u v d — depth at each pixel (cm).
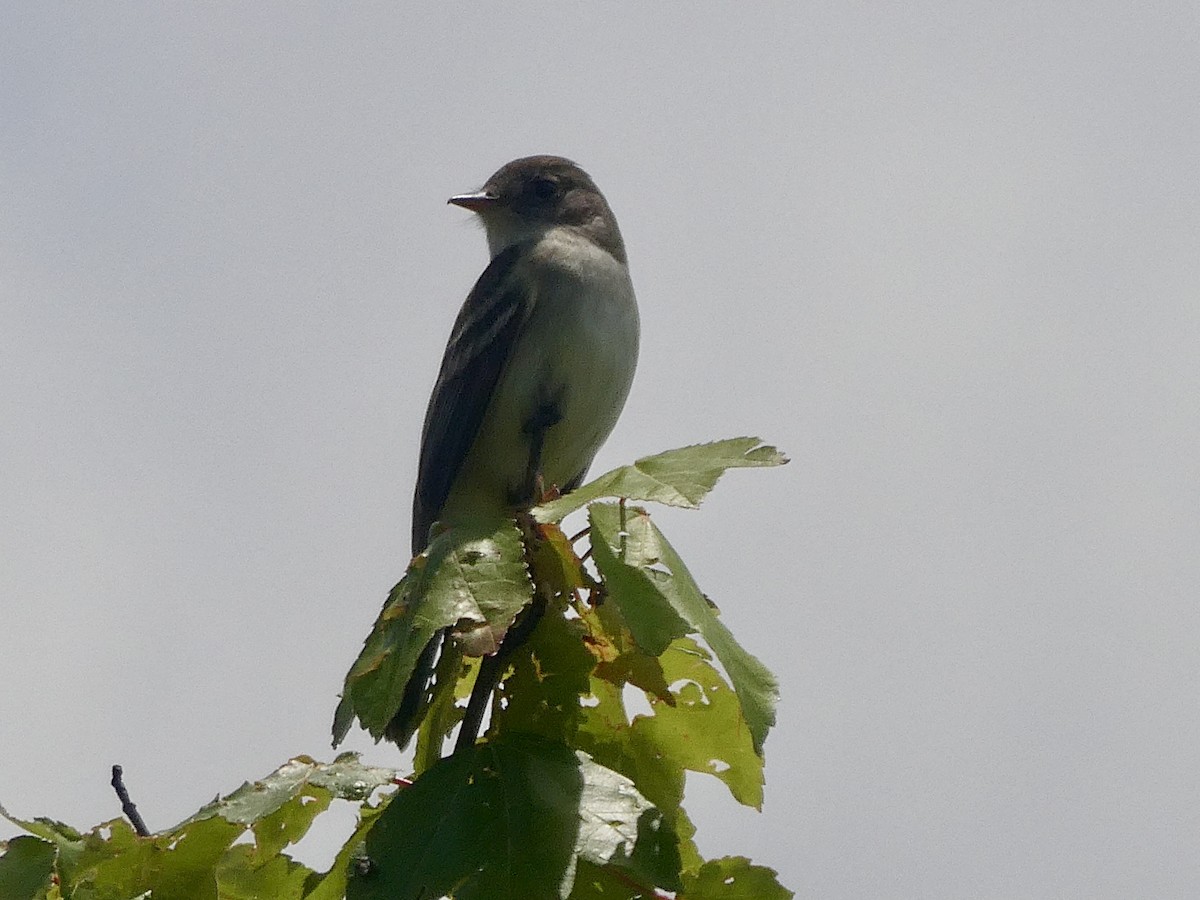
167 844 573
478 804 552
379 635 595
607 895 568
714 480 573
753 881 594
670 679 683
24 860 562
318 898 625
